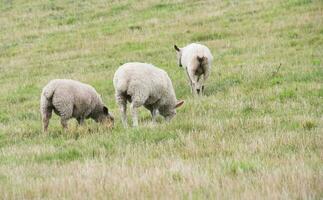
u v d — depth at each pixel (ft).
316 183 83.61
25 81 274.98
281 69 227.40
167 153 119.75
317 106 162.91
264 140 122.01
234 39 315.17
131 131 145.28
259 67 237.25
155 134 140.67
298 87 190.29
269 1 387.96
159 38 340.18
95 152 129.49
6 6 481.46
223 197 80.79
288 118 146.00
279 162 102.01
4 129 177.17
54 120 192.24
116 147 130.52
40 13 451.53
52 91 159.74
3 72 305.53
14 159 129.18
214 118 157.99
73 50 340.80
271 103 173.88
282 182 86.38
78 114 168.55
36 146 141.59
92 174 102.47
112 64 295.07
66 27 401.29
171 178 94.48
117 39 350.84
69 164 117.08
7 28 416.67
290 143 118.42
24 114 206.39
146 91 160.86
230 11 379.35
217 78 231.50
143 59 298.35
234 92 200.75
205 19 370.12
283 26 320.70
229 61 266.16
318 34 293.64
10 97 241.96
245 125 142.31
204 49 216.33
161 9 419.33
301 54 256.32
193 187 87.97
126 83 159.84
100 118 178.91
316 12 336.70
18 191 94.38
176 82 237.86
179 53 231.09
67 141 144.66
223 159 107.14
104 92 234.79
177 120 159.43
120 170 104.53
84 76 269.44
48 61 320.91
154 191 86.99
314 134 123.54
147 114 185.78
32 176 108.47
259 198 78.48
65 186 94.53
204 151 118.93
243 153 112.98
